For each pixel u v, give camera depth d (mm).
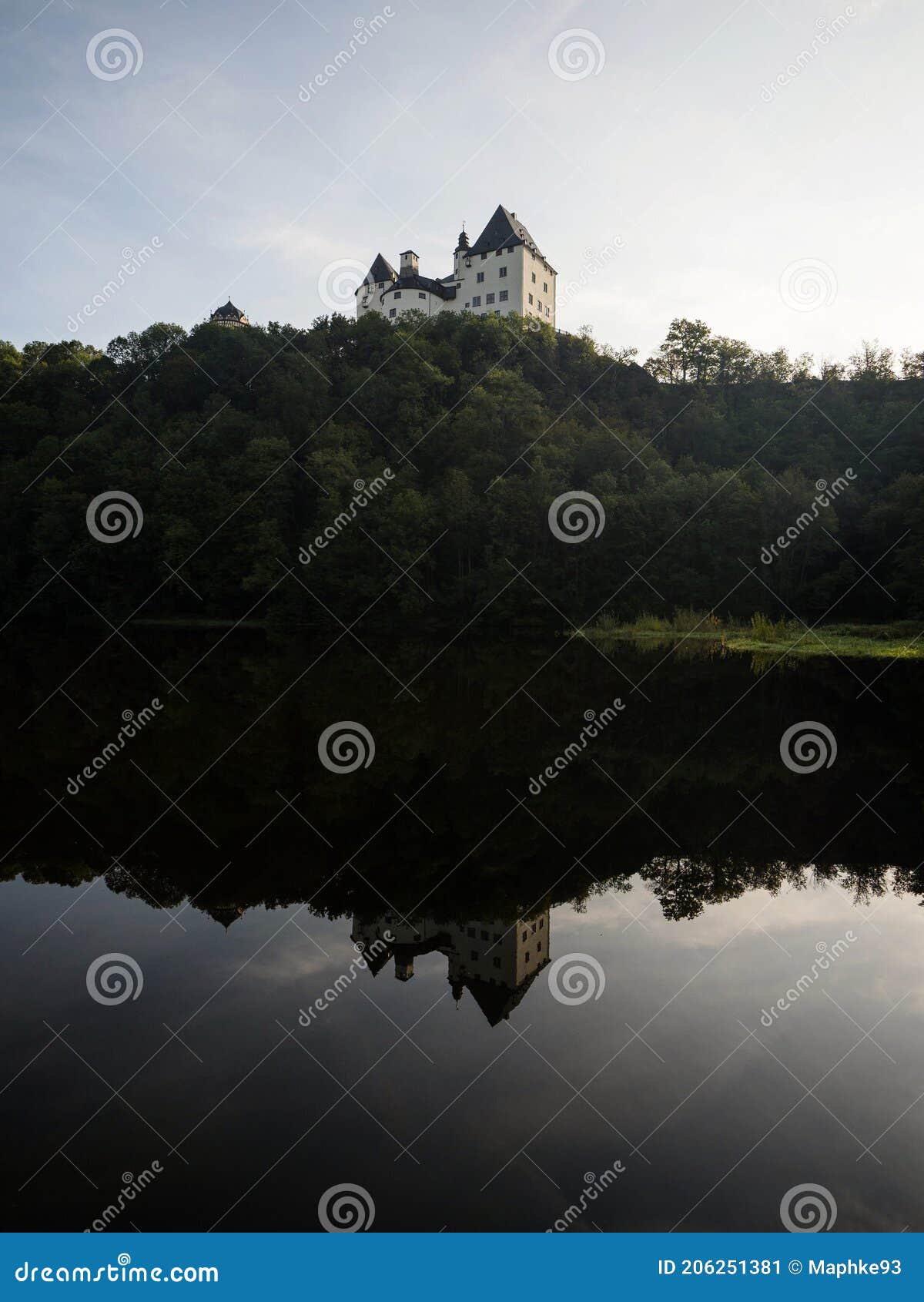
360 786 15820
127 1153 5262
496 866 11094
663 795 15023
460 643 58594
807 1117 5672
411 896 9961
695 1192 4977
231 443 81812
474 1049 6562
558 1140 5418
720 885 10289
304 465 78312
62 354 113438
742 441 99062
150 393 100438
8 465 83375
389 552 67688
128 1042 6645
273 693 30766
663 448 98625
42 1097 5891
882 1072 6223
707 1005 7258
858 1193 4965
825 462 89250
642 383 115438
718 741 20391
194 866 11102
